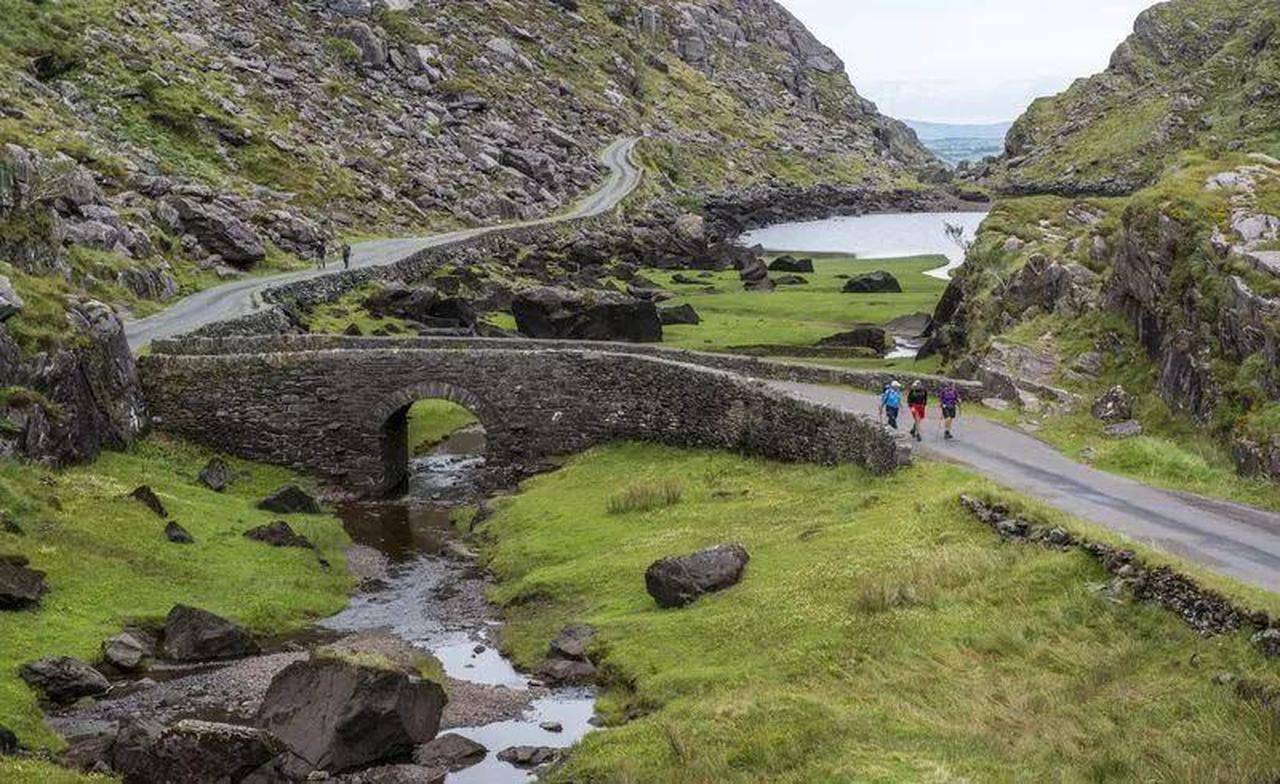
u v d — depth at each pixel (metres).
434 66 190.00
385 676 27.72
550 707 30.56
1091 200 74.75
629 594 36.72
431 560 46.12
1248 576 27.80
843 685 27.77
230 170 118.19
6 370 44.25
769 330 89.75
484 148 166.62
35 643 32.09
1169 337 45.16
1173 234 47.00
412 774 26.66
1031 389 49.34
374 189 130.38
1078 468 39.84
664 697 28.89
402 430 60.06
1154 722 23.64
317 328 78.94
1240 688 23.50
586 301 82.19
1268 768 21.02
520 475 56.47
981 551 32.06
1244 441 38.22
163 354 57.62
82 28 132.75
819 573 33.50
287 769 26.34
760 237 196.75
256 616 37.34
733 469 48.72
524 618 37.56
